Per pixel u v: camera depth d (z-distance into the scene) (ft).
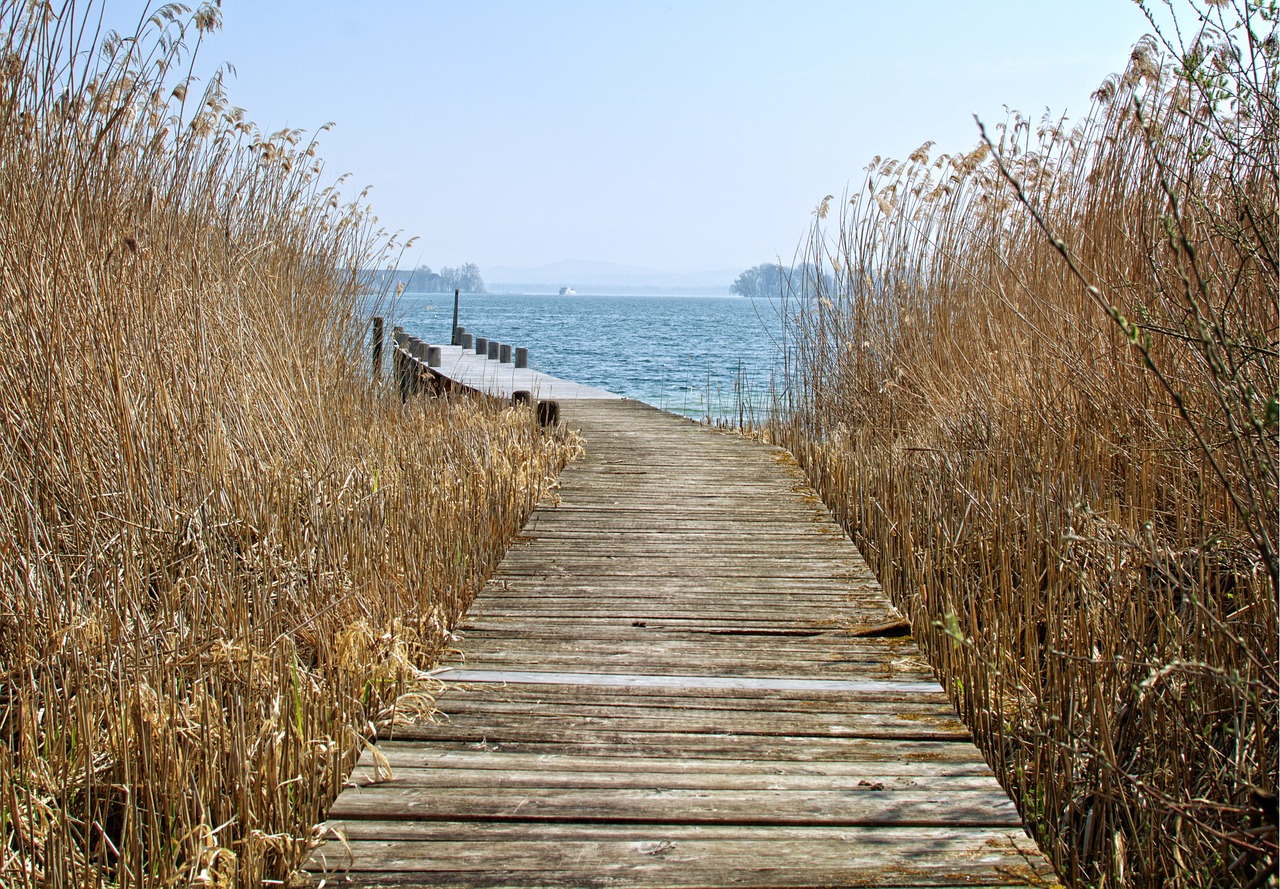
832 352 25.72
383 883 7.22
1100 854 8.68
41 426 12.11
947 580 12.59
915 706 10.42
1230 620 9.89
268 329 17.25
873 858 7.58
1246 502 10.46
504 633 12.48
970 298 20.11
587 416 31.86
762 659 11.70
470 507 16.11
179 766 8.18
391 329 24.93
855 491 17.90
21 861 7.41
